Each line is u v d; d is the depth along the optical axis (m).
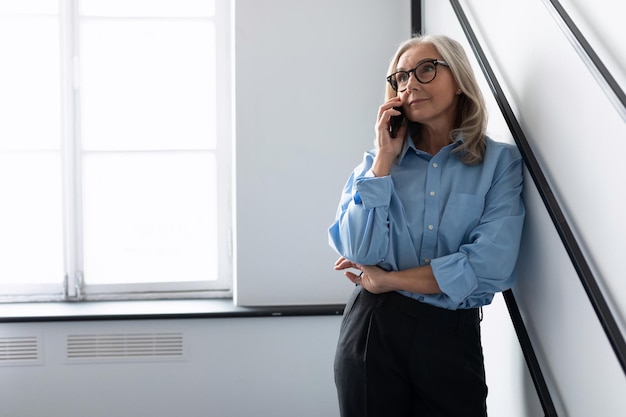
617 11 1.68
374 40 3.59
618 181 1.69
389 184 2.09
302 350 3.49
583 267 1.78
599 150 1.77
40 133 3.72
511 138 2.29
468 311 2.09
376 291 2.11
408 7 3.49
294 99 3.57
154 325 3.45
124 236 3.75
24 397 3.43
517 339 2.33
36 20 3.71
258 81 3.55
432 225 2.12
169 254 3.77
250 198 3.56
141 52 3.75
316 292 3.58
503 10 2.35
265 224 3.56
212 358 3.47
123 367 3.45
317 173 3.58
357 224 2.11
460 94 2.19
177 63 3.76
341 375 2.14
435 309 2.06
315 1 3.57
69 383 3.44
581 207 1.87
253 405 3.49
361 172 2.25
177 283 3.77
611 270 1.73
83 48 3.73
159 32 3.76
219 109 3.78
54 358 3.44
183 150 3.76
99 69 3.74
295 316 3.48
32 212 3.73
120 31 3.74
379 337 2.09
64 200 3.72
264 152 3.56
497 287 2.06
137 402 3.45
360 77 3.59
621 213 1.68
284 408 3.49
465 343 2.07
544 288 2.09
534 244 2.14
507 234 2.07
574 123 1.89
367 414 2.09
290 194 3.57
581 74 1.84
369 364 2.08
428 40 2.17
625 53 1.65
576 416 1.94
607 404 1.77
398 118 2.17
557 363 2.04
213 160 3.77
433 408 2.07
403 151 2.21
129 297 3.75
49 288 3.73
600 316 1.69
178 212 3.76
